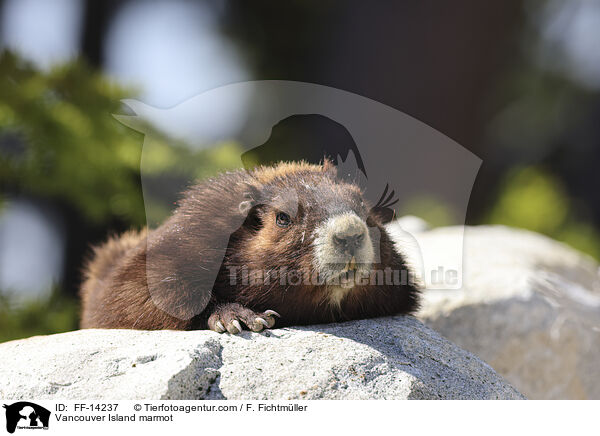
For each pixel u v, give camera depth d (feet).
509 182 73.77
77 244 45.85
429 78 62.39
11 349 19.98
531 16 75.15
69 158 39.70
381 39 60.54
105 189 40.60
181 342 19.07
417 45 62.13
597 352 30.04
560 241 67.62
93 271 28.68
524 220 67.92
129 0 51.37
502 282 31.68
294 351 19.07
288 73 58.54
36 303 40.22
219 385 17.89
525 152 82.94
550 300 30.78
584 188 83.82
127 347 19.02
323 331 20.49
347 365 18.74
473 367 20.63
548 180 74.08
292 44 59.47
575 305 32.09
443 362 20.20
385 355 19.44
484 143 71.20
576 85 82.89
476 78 65.77
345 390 18.10
